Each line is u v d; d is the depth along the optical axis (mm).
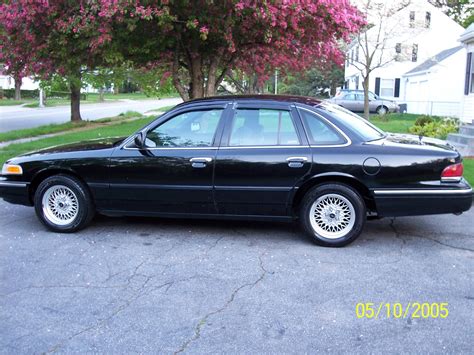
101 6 7664
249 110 5691
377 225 6441
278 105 5633
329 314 3947
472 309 4027
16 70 9625
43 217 6109
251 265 5004
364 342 3531
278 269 4895
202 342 3543
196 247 5562
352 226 5461
